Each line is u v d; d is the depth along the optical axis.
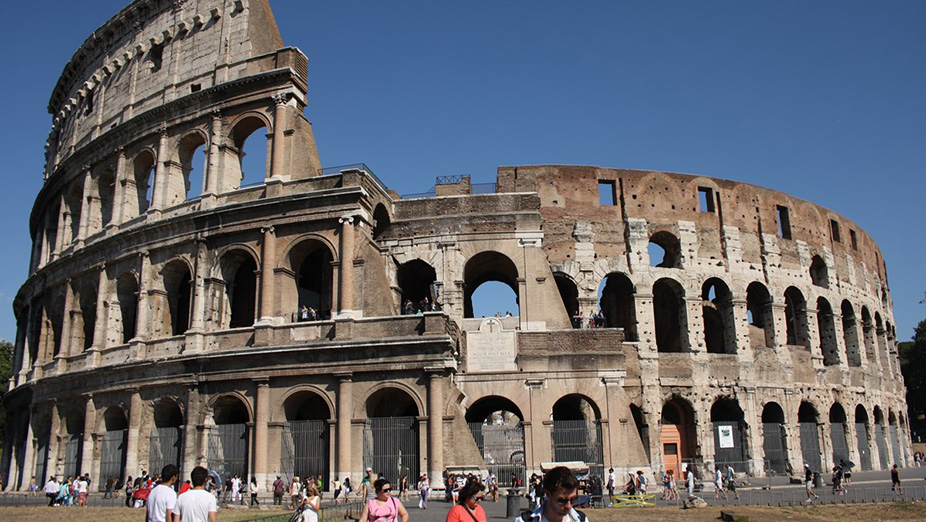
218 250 58.47
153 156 66.88
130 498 50.66
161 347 58.84
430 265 60.72
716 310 75.06
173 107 64.50
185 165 65.44
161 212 63.00
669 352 73.69
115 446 60.09
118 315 64.50
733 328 69.81
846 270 82.56
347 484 48.97
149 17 71.88
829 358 77.56
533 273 59.75
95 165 72.56
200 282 58.25
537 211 61.16
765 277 73.12
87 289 69.00
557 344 57.94
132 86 70.69
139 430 58.12
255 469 51.88
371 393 51.50
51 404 67.25
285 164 58.66
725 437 66.56
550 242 67.69
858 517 40.91
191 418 55.16
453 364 51.53
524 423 56.47
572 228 68.19
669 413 70.19
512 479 52.34
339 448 50.72
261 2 64.88
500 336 58.19
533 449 55.88
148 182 69.56
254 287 61.22
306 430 52.62
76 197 77.06
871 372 81.81
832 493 52.09
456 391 51.53
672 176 71.88
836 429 74.38
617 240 68.75
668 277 68.69
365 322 52.81
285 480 51.66
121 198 67.31
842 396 75.56
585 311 66.06
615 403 56.69
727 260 71.31
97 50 77.94
